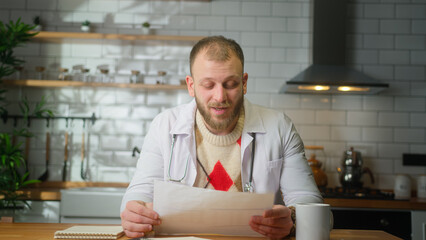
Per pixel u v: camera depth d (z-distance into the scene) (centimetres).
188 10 391
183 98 386
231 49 143
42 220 319
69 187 371
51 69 385
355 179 345
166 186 128
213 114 147
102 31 388
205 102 145
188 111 171
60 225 159
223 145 167
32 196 318
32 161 379
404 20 393
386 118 385
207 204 127
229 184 167
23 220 319
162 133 172
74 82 361
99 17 389
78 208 316
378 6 393
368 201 308
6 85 376
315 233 121
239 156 168
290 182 164
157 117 180
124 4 390
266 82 388
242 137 168
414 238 304
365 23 392
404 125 385
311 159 362
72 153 381
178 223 130
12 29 334
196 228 131
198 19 390
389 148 384
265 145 169
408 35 392
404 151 384
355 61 390
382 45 391
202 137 170
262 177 167
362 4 394
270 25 391
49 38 369
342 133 384
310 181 164
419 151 383
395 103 387
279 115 176
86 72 373
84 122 381
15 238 131
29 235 136
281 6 392
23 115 379
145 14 390
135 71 371
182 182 167
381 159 383
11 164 322
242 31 390
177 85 365
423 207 306
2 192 311
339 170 356
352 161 346
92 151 382
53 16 388
